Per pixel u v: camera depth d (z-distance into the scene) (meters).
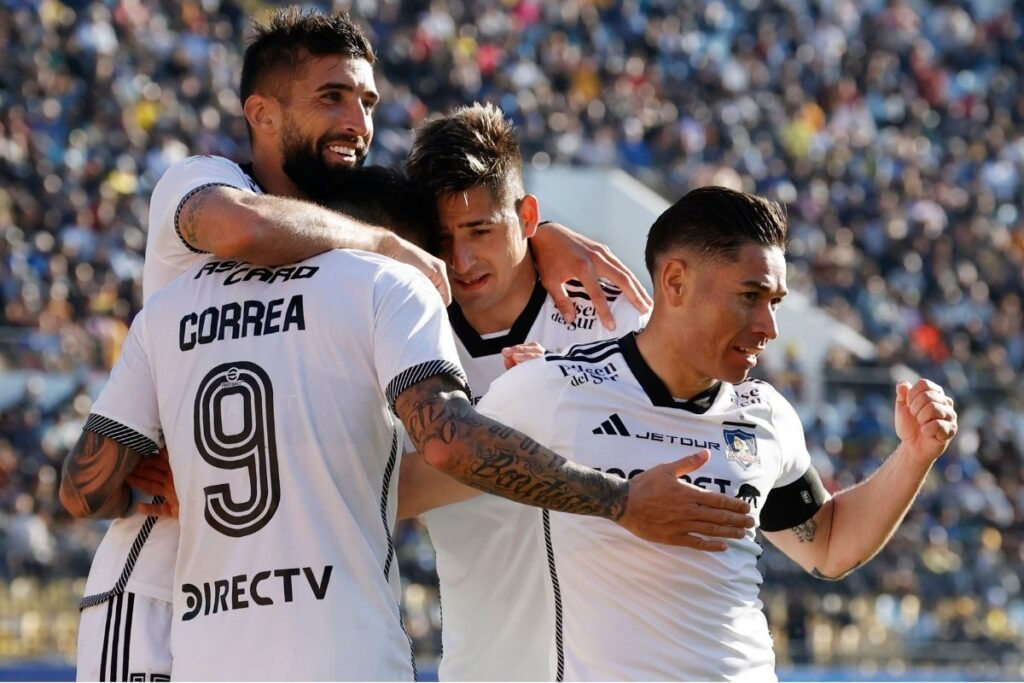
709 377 11.17
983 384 54.19
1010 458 52.34
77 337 46.78
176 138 60.75
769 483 11.48
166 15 65.69
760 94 76.94
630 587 10.91
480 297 13.59
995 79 82.38
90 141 58.22
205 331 10.59
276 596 10.06
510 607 12.84
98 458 10.87
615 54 75.88
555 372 11.30
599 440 11.11
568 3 76.75
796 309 60.22
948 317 66.12
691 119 73.44
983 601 46.38
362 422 10.34
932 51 83.12
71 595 38.34
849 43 81.62
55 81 59.41
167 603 11.48
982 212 73.81
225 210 10.74
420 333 10.23
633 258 63.31
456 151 13.14
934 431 11.60
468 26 73.06
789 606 43.12
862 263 67.31
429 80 68.81
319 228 10.77
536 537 11.74
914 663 44.28
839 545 12.27
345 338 10.34
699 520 9.93
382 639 10.16
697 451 11.17
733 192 10.95
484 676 13.03
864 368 54.91
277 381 10.29
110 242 54.12
